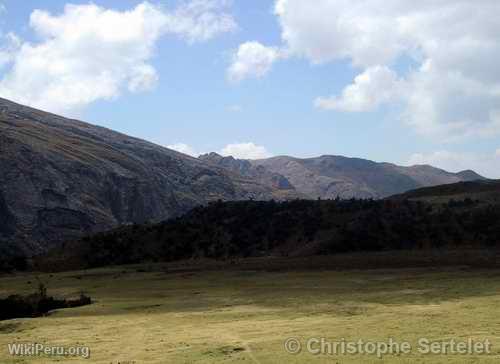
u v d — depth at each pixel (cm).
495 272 5984
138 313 4275
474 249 8331
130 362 2495
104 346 2922
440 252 8312
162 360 2488
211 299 4944
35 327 3803
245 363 2319
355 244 9681
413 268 6988
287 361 2305
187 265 9894
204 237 11988
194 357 2502
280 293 5109
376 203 11850
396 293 4625
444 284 5091
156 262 11250
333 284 5694
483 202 10656
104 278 8456
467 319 3036
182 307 4484
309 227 11238
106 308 4672
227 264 9331
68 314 4422
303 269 7775
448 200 11306
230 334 3011
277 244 11094
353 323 3131
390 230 9938
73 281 8262
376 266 7500
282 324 3272
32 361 2686
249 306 4303
